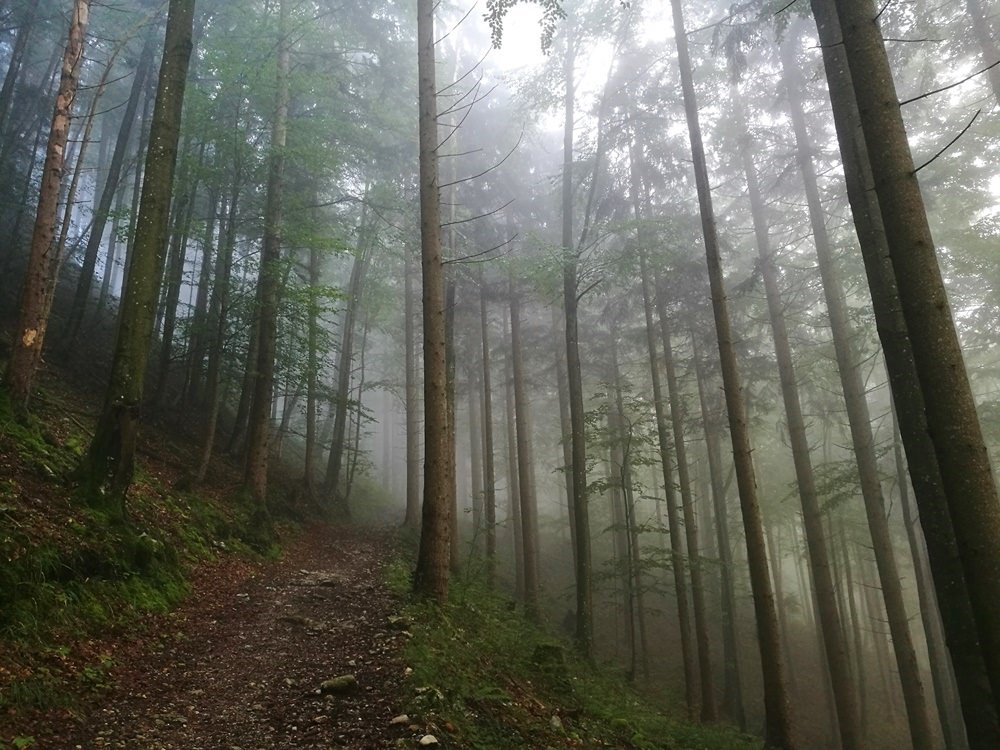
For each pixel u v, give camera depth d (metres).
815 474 17.23
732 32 9.80
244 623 7.53
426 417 9.08
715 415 18.42
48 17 17.19
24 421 8.27
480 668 6.90
